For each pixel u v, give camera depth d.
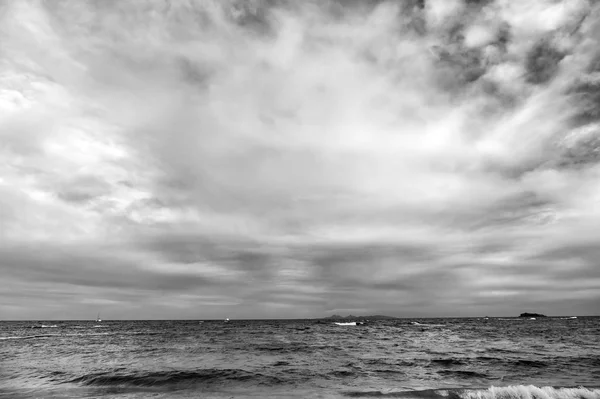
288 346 40.34
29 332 75.19
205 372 20.70
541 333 63.25
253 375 20.17
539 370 21.67
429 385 17.70
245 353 33.22
